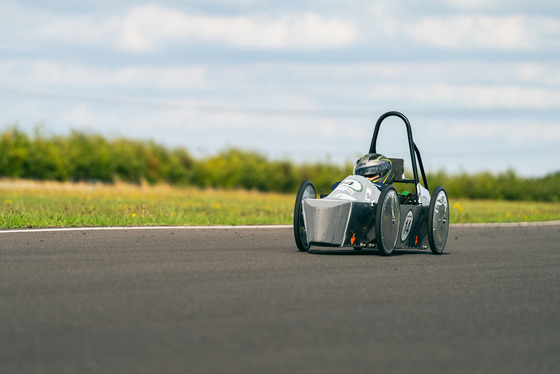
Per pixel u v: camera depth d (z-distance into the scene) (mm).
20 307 8609
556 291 10859
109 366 6168
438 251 17750
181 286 10359
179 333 7359
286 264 13445
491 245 21453
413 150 18141
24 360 6332
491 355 6777
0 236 18547
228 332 7434
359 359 6496
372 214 16078
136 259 13820
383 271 12680
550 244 22203
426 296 9938
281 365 6254
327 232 15469
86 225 23859
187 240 18969
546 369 6359
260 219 30625
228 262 13609
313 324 7887
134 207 32406
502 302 9664
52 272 11656
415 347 6988
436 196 17484
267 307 8812
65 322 7805
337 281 11148
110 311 8422
